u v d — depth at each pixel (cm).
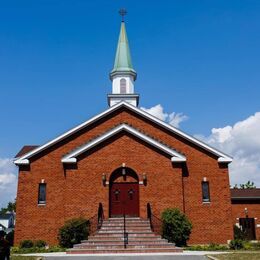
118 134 3033
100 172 2958
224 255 2064
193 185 3084
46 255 2200
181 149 3183
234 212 4162
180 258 2031
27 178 3059
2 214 8488
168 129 3241
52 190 3048
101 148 3002
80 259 2011
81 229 2659
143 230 2652
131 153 3000
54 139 3155
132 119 3288
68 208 2883
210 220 3016
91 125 3253
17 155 3666
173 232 2669
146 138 3002
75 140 3200
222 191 3080
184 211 2944
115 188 2980
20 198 3009
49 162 3109
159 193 2933
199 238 2975
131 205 2952
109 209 2916
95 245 2409
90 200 2905
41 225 2972
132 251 2327
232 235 2989
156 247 2405
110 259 2014
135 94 4159
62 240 2700
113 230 2641
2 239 1341
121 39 4516
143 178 2952
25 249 2605
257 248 2608
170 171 2975
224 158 3138
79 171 2953
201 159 3150
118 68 4334
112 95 4150
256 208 4166
